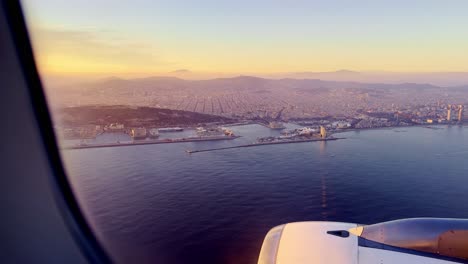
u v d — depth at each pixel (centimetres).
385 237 479
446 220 488
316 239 496
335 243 478
